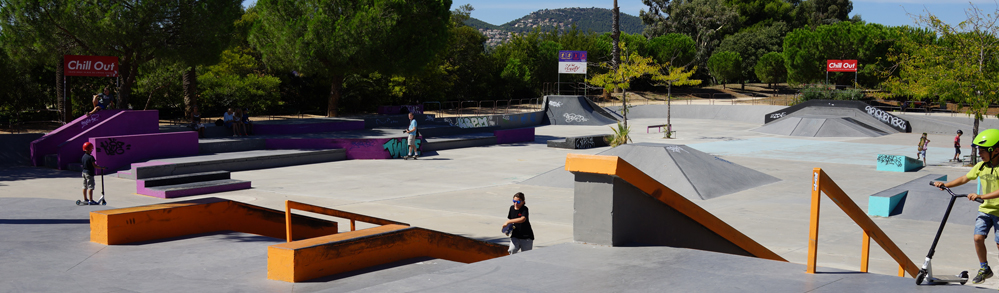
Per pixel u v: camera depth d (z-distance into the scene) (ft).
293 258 16.24
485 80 206.18
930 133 136.26
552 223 43.83
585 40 238.48
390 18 124.16
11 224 25.82
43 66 103.45
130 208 23.11
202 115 125.08
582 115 165.58
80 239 22.49
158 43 85.61
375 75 151.74
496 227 41.55
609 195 15.46
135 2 82.33
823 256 33.35
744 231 40.55
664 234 17.30
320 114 148.15
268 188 61.00
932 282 12.40
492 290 12.48
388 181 66.64
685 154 65.00
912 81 81.30
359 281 16.55
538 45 227.40
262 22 126.82
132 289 15.52
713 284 12.42
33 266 18.04
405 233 20.29
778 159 88.63
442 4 136.05
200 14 86.79
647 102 213.05
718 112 179.93
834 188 13.14
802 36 192.13
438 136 112.16
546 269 13.85
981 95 71.87
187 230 24.48
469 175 71.77
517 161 85.97
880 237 15.66
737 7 293.64
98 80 108.78
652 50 241.35
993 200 15.23
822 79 190.29
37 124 96.58
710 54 273.95
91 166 44.06
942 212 44.93
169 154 75.20
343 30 120.37
